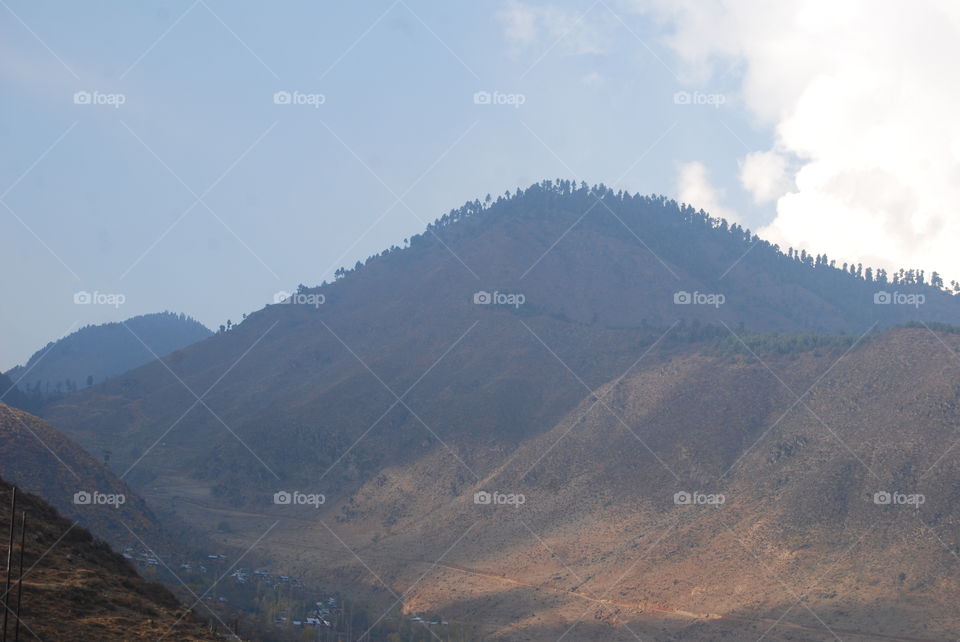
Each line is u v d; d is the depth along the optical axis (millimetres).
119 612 51031
